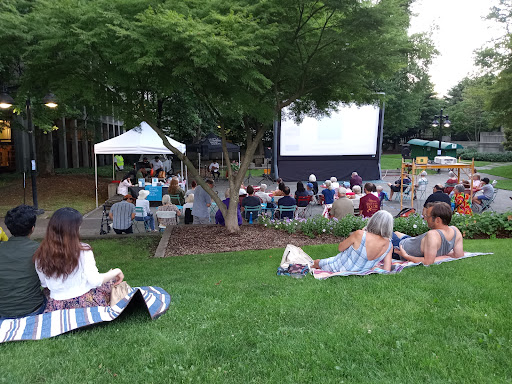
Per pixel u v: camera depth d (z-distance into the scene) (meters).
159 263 7.00
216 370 3.05
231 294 4.76
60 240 3.61
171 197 14.49
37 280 3.76
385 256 5.32
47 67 7.22
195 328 3.78
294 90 9.38
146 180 18.72
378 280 5.03
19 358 3.20
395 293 4.58
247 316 4.04
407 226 8.73
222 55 6.03
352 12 7.25
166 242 8.76
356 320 3.89
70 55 6.76
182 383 2.89
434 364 3.07
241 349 3.38
